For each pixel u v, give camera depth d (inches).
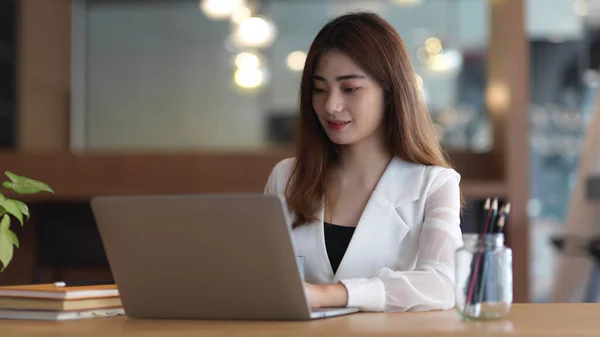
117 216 61.2
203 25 339.3
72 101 334.0
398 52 79.1
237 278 58.7
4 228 68.4
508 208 59.9
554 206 286.8
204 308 60.7
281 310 58.4
